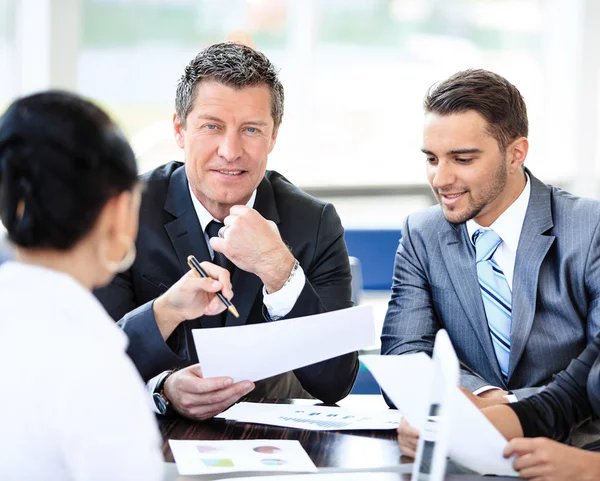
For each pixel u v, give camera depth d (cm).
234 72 189
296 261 184
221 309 171
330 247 210
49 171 97
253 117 190
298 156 523
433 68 524
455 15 521
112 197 100
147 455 98
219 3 493
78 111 99
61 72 469
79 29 471
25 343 95
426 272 206
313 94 519
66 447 93
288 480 137
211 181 192
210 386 164
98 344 97
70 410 93
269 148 198
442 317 203
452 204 187
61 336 96
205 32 493
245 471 141
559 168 539
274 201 212
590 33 522
